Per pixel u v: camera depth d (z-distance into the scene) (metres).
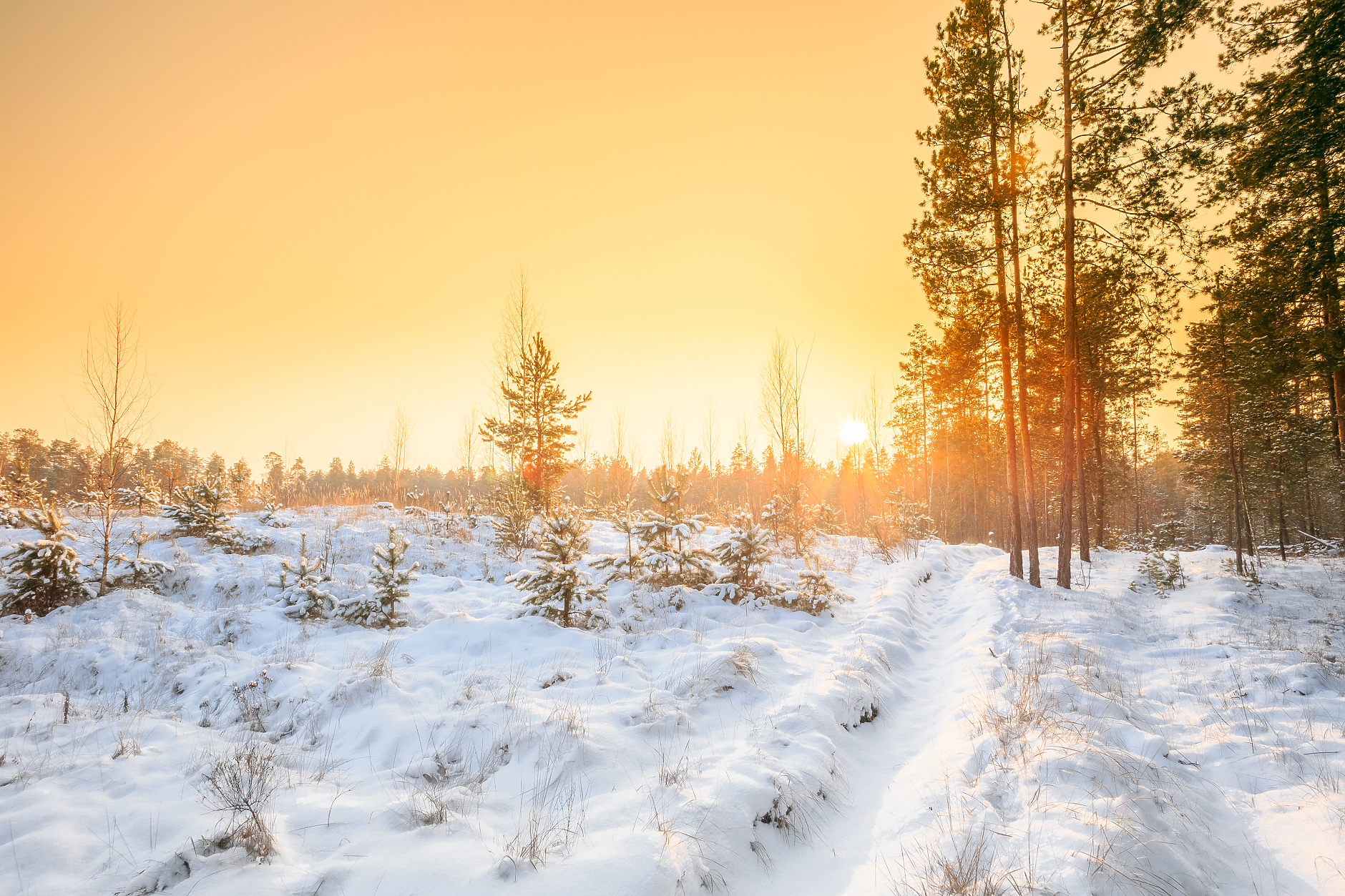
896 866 4.32
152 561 11.66
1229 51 13.73
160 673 7.87
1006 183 16.03
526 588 9.98
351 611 10.23
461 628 9.45
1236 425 17.84
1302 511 22.80
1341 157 13.12
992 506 44.09
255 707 6.85
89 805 4.51
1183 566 18.50
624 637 9.75
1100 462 26.98
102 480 11.44
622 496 33.69
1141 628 11.11
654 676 7.93
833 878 4.43
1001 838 4.29
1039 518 39.66
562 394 23.30
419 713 6.53
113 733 5.96
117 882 3.65
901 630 11.16
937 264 16.77
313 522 18.16
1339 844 4.07
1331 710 6.34
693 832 4.29
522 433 23.08
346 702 6.80
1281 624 10.55
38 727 5.98
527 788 5.09
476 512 21.23
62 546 10.02
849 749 6.46
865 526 31.19
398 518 19.64
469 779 5.31
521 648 8.79
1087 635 10.24
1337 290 14.24
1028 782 4.98
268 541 15.22
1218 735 5.96
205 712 6.94
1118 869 3.65
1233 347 17.67
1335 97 12.41
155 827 4.23
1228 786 5.18
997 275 16.27
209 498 15.20
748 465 40.00
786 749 5.86
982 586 15.52
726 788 4.86
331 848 4.13
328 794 4.90
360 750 5.92
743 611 11.60
